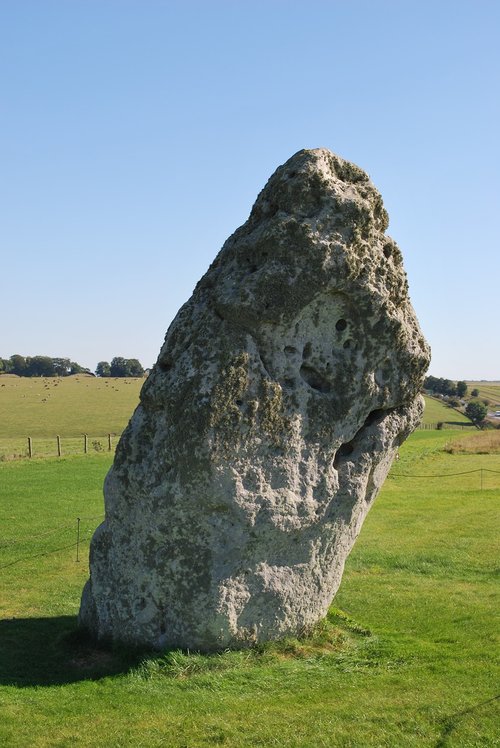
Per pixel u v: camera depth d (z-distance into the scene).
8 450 46.88
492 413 111.38
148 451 11.09
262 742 8.55
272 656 11.19
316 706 9.59
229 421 10.58
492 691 10.17
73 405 90.81
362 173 11.64
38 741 8.41
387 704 9.67
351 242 10.93
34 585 16.28
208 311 11.02
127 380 126.44
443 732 8.89
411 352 11.76
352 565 18.88
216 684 10.14
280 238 10.70
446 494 31.03
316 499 11.43
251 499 10.84
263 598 11.33
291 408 11.05
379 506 27.89
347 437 11.65
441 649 12.09
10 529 21.91
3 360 151.88
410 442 57.03
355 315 11.30
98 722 8.95
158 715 9.17
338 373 11.43
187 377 10.71
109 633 11.45
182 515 10.76
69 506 25.55
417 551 20.44
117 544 11.40
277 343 10.97
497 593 16.19
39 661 11.08
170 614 11.08
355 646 12.07
